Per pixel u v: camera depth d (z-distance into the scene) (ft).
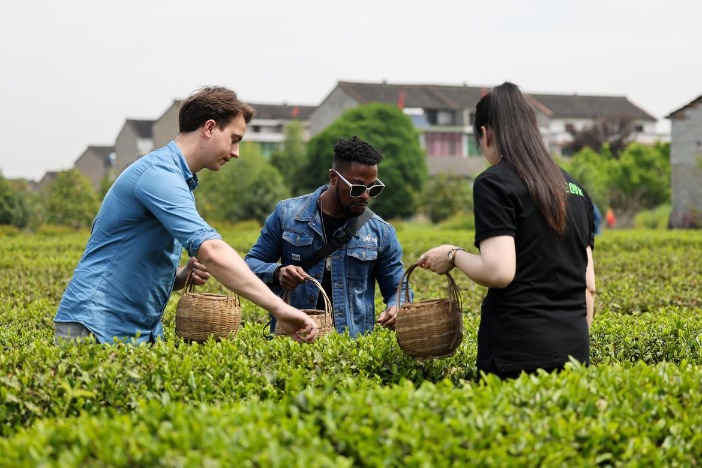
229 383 14.76
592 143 228.84
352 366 15.90
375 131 167.22
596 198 136.87
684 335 20.49
